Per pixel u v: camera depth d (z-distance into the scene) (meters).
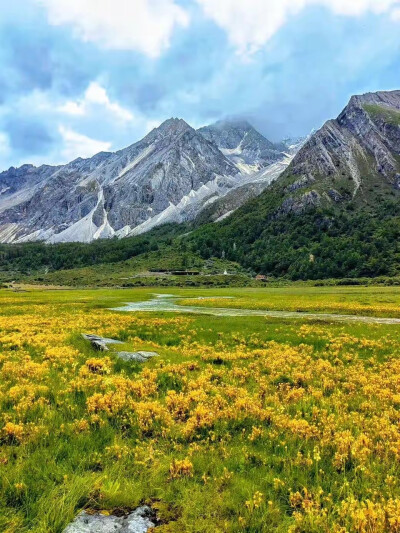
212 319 35.25
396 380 13.39
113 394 10.88
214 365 16.45
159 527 5.62
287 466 7.29
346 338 23.48
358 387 13.14
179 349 21.16
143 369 14.22
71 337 20.86
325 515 5.58
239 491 6.46
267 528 5.60
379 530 5.32
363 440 8.03
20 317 36.03
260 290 127.81
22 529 5.47
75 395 11.38
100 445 8.16
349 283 172.38
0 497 6.02
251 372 14.97
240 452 7.95
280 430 8.91
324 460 7.62
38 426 8.52
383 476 6.92
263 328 29.11
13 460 7.25
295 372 14.27
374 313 41.34
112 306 59.59
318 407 10.94
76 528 5.54
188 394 11.09
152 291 130.75
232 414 9.67
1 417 9.05
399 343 22.44
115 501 6.18
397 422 9.28
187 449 8.06
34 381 12.48
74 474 6.78
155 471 7.05
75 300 72.81
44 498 6.10
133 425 9.16
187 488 6.51
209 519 5.75
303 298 72.56
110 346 19.28
